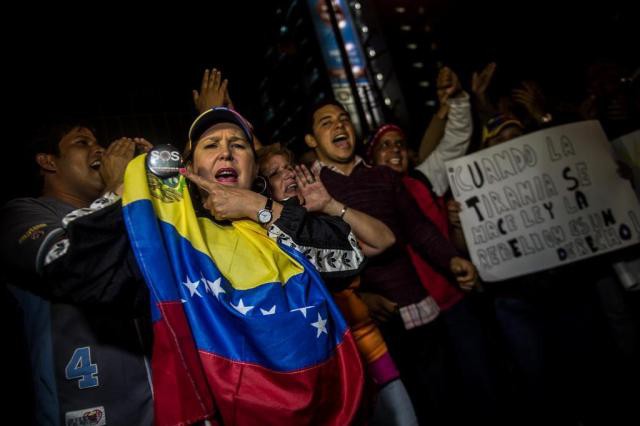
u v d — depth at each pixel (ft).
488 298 10.44
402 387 6.58
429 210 9.51
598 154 9.22
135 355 4.67
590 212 8.91
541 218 8.93
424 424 7.70
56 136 6.03
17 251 4.21
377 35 156.04
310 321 4.20
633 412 8.70
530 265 8.81
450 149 10.24
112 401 4.45
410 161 12.43
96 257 3.82
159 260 3.77
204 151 5.16
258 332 3.97
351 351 4.38
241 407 3.64
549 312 9.10
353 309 6.45
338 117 8.86
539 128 10.86
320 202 6.26
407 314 7.62
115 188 4.49
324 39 142.10
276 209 4.93
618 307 9.45
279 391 3.76
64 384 4.41
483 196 9.20
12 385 7.43
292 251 4.69
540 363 8.89
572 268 8.94
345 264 5.12
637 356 9.32
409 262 8.09
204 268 4.11
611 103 10.98
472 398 8.46
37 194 6.52
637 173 9.73
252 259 4.49
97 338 4.61
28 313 4.76
